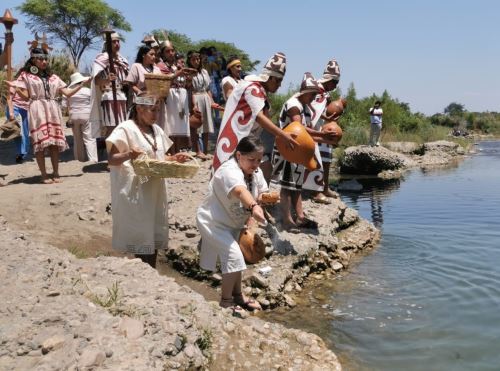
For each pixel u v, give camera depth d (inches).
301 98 282.0
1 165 402.6
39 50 330.0
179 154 203.3
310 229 298.2
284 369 159.6
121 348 130.0
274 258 262.8
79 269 181.8
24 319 138.5
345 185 660.7
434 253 307.0
